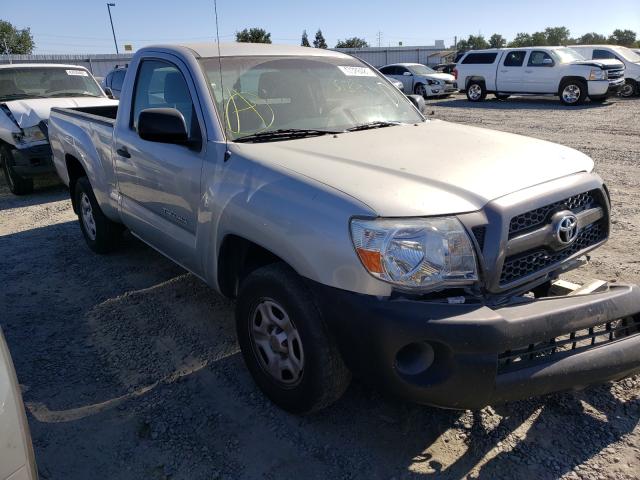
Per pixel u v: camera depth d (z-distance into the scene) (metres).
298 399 2.69
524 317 2.19
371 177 2.51
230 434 2.76
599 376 2.36
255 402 3.00
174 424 2.85
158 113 3.02
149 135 3.06
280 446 2.66
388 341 2.19
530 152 2.90
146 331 3.82
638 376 3.02
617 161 8.45
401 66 22.84
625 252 4.74
